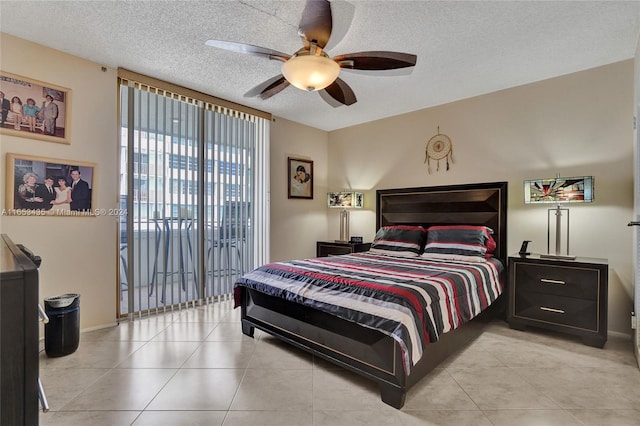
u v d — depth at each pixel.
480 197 3.64
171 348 2.60
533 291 2.93
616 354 2.50
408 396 1.93
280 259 4.64
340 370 2.26
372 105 4.09
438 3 2.10
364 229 4.87
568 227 3.13
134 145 3.28
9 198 2.54
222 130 4.00
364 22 2.30
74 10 2.22
